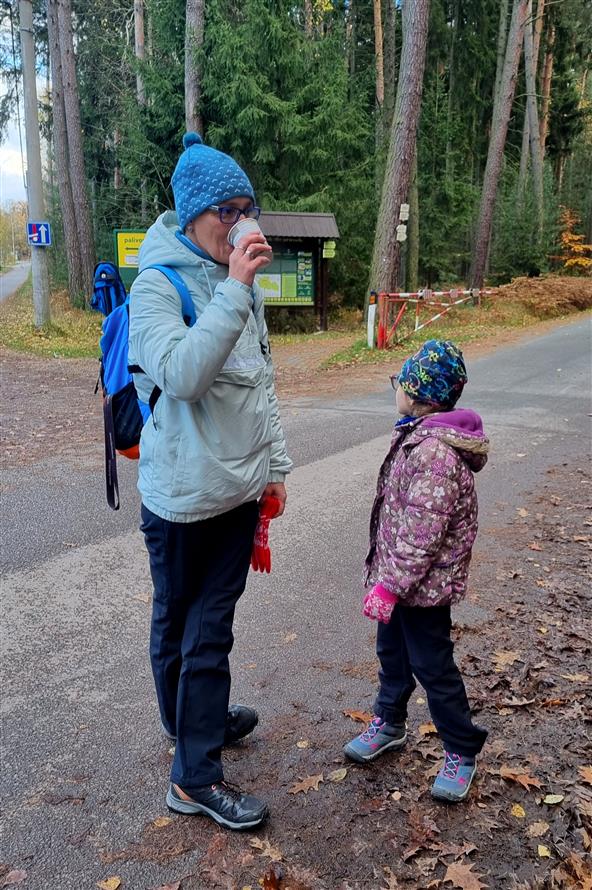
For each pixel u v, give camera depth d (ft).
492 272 84.02
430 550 6.91
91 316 68.23
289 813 7.37
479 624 11.40
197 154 6.47
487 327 55.93
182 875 6.57
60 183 74.13
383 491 7.70
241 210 6.50
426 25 42.91
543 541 14.84
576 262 88.38
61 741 8.48
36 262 54.08
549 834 7.09
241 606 12.01
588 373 35.50
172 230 6.85
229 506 6.81
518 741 8.55
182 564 7.04
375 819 7.30
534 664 10.18
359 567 13.56
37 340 52.44
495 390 32.12
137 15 81.92
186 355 5.87
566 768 8.06
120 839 6.99
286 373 40.06
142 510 7.20
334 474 19.47
